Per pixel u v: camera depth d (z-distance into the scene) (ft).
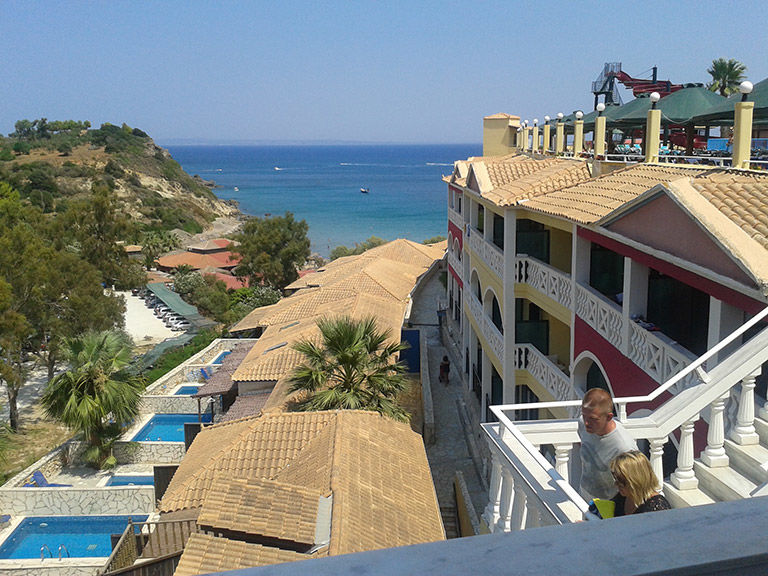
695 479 26.25
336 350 68.03
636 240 39.32
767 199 35.76
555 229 66.69
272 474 55.52
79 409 89.61
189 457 63.67
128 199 419.95
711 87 134.51
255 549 42.70
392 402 69.31
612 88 123.03
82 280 132.57
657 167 55.26
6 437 109.40
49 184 390.83
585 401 20.24
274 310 129.18
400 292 127.24
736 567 4.50
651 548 4.53
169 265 239.50
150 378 123.85
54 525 79.97
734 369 25.91
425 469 57.93
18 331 108.88
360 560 4.40
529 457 24.34
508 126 150.00
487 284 79.51
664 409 26.50
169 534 52.37
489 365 81.71
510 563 4.34
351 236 437.99
